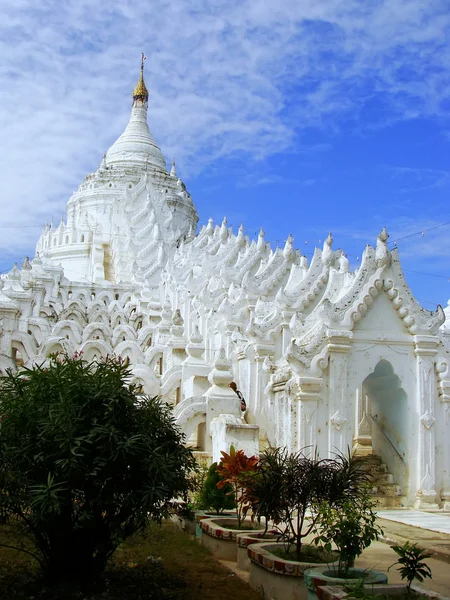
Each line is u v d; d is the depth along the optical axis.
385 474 19.95
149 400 11.22
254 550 10.86
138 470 10.21
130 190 64.12
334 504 10.37
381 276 19.83
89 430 9.96
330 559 10.55
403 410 19.86
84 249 64.19
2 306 32.78
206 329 32.03
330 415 18.80
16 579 10.61
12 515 11.88
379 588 8.87
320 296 24.52
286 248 30.52
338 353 19.08
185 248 52.91
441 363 19.91
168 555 12.66
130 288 53.78
